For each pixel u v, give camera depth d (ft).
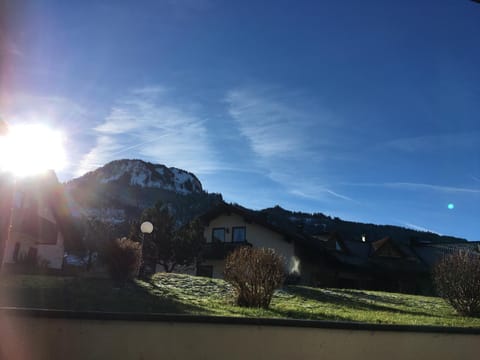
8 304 32.86
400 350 19.39
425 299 59.82
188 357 16.51
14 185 31.30
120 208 529.04
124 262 56.03
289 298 50.21
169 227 128.26
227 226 116.98
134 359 15.90
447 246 144.05
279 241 108.17
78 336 15.56
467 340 20.77
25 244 106.83
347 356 18.47
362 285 123.75
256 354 17.31
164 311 33.68
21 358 14.96
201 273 113.39
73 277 54.34
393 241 132.67
